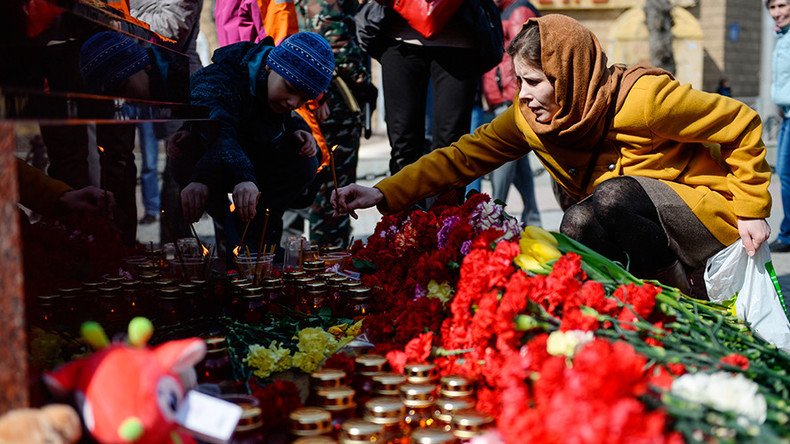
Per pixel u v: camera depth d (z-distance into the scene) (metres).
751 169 3.47
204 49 14.44
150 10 5.54
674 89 3.46
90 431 1.88
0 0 2.22
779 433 2.06
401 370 2.60
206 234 4.15
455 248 3.00
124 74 3.28
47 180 2.47
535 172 11.96
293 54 4.42
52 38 2.58
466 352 2.57
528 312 2.57
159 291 3.27
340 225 6.10
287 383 2.44
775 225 9.09
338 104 5.84
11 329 1.90
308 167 5.02
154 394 1.88
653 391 2.06
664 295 2.83
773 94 7.82
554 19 3.47
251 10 5.61
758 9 22.17
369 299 3.37
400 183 3.91
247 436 2.23
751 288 3.57
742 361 2.33
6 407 1.91
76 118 2.50
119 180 3.11
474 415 2.27
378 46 5.10
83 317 2.79
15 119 1.99
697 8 21.42
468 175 3.99
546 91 3.50
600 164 3.71
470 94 5.08
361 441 2.18
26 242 2.32
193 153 3.99
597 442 1.77
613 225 3.59
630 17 19.81
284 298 3.45
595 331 2.50
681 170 3.61
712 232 3.56
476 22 4.89
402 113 5.11
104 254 2.97
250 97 4.51
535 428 1.87
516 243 2.80
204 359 2.68
